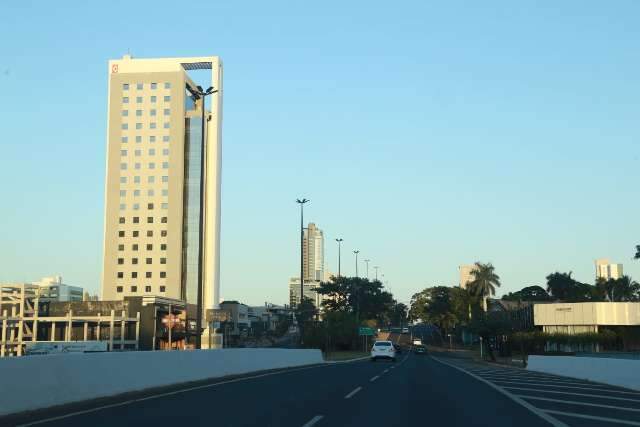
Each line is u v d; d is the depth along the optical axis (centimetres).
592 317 7088
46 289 10212
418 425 1262
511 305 11175
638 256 6888
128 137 14275
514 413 1461
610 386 2247
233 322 12938
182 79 14288
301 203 7038
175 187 14025
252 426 1208
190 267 13975
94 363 1691
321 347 7806
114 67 14500
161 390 1947
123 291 13838
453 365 4331
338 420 1312
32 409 1393
